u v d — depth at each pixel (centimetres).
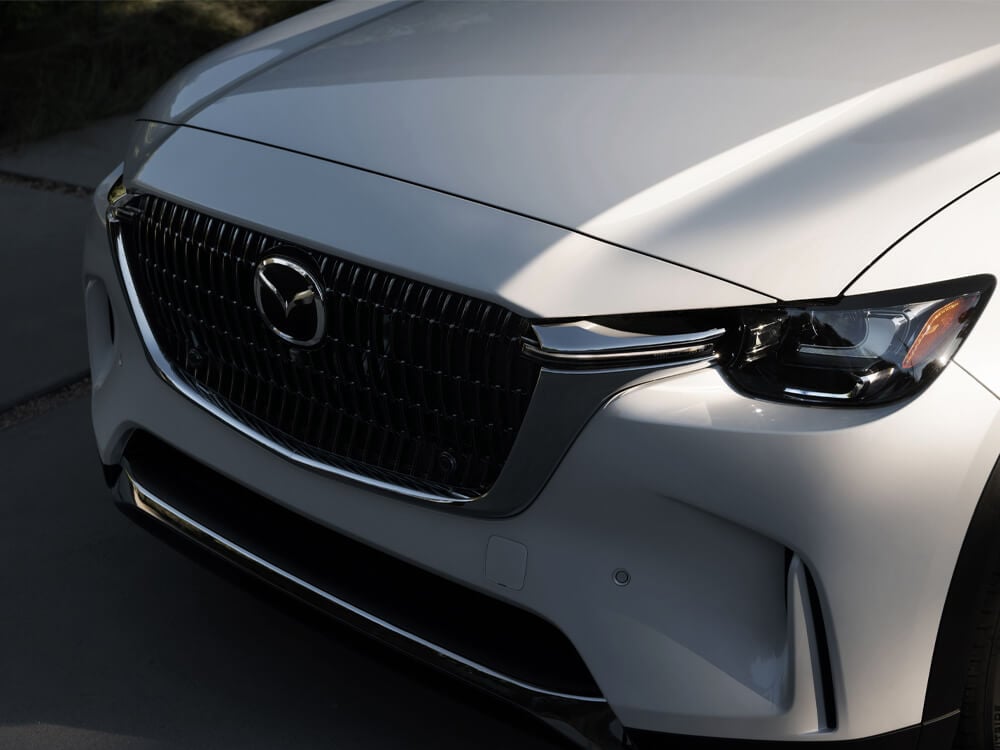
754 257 167
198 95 234
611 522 168
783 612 168
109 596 269
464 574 181
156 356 219
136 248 221
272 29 271
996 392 165
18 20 621
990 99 198
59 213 495
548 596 174
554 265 169
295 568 207
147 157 221
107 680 243
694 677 170
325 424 196
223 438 210
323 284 187
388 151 196
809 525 160
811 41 222
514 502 174
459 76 219
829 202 172
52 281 435
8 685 241
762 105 198
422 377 181
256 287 194
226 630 258
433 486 183
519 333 169
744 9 241
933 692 175
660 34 231
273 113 217
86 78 608
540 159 188
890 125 190
